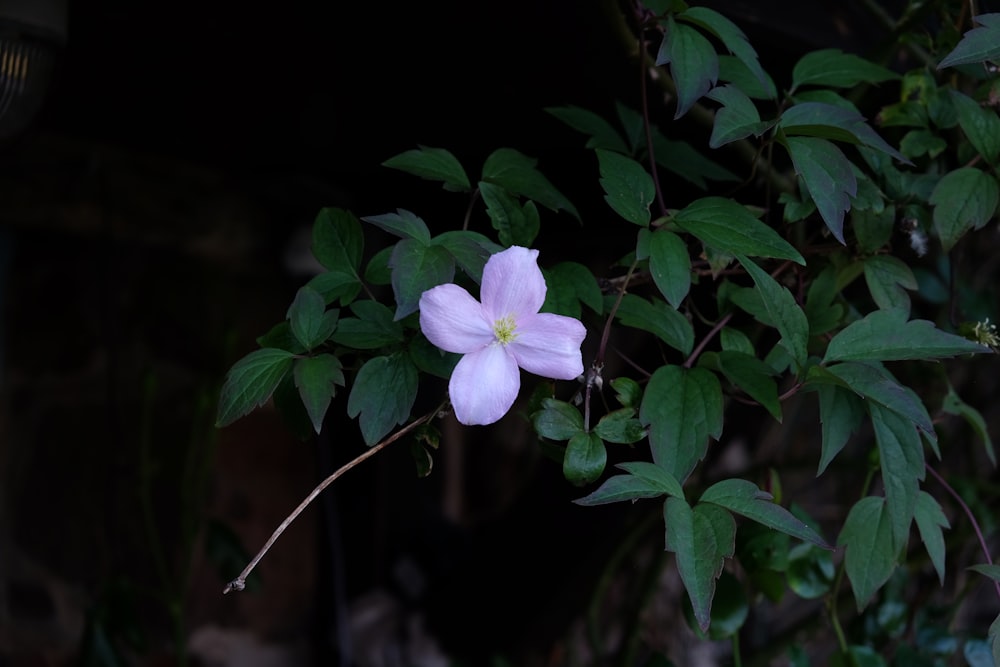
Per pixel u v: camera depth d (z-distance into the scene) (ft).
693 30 2.11
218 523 3.45
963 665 3.83
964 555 3.23
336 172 3.73
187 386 4.00
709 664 3.85
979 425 2.53
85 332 3.90
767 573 2.56
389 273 2.14
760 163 2.49
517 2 2.59
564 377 1.99
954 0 2.46
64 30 2.48
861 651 2.65
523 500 3.54
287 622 4.17
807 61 2.39
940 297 3.00
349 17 2.79
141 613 3.93
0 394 3.88
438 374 2.05
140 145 3.59
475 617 3.66
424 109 3.03
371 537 4.16
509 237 2.15
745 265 2.07
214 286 4.06
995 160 2.27
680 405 2.07
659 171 2.96
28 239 3.89
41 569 3.91
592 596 3.27
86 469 3.91
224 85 3.06
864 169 2.47
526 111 2.93
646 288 2.59
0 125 2.48
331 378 2.04
